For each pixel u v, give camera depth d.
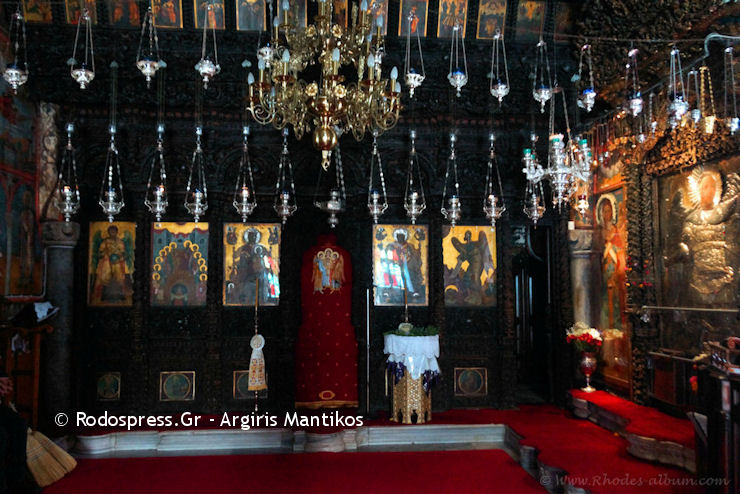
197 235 9.64
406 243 9.94
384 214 9.90
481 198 9.99
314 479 6.90
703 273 7.18
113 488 6.62
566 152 7.49
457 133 9.92
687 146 7.41
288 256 9.63
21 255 8.33
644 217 8.38
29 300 8.49
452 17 9.48
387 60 9.66
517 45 9.80
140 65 4.98
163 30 9.29
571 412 9.33
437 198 9.85
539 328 12.30
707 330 7.08
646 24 7.74
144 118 9.43
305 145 9.84
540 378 12.22
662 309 7.97
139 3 8.99
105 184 9.39
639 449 6.68
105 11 9.02
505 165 10.02
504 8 9.46
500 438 8.68
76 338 9.14
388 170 9.95
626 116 8.84
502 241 9.94
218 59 9.48
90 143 9.33
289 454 8.02
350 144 9.87
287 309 9.56
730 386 4.76
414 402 8.80
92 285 9.38
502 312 9.87
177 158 9.56
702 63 7.04
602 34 8.77
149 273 9.42
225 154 9.66
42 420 8.52
